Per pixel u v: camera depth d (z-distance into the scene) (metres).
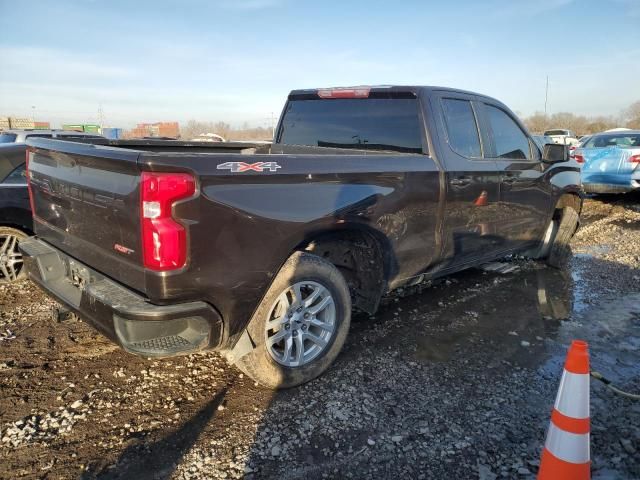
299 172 2.99
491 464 2.55
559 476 2.12
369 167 3.41
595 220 9.89
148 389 3.23
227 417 2.93
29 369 3.44
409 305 4.79
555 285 5.48
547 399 3.17
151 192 2.41
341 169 3.23
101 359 3.63
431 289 5.27
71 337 3.97
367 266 3.73
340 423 2.88
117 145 4.27
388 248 3.65
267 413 2.97
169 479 2.43
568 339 4.09
